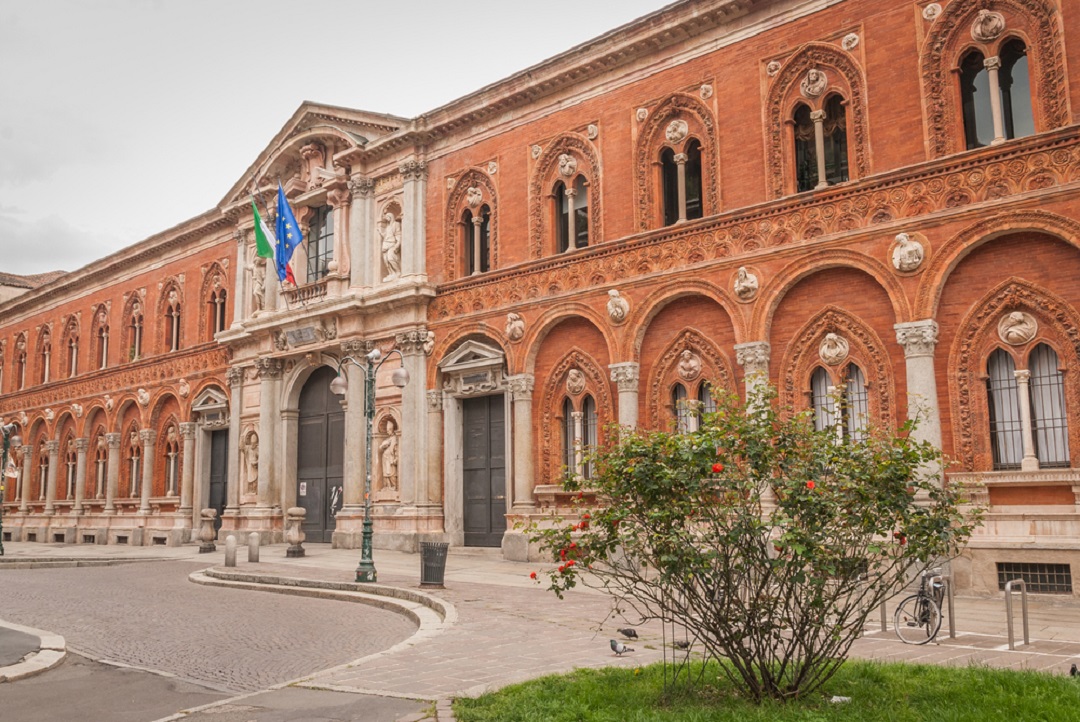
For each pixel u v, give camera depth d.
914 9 20.78
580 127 26.94
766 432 9.03
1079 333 17.95
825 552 8.63
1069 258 18.22
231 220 39.25
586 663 11.52
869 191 20.83
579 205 27.19
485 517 28.86
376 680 10.71
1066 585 17.56
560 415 26.78
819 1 22.33
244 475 36.38
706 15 24.00
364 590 20.56
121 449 44.44
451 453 29.53
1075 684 8.95
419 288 29.89
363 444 31.61
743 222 22.86
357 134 33.31
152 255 44.00
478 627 14.70
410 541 29.20
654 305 24.27
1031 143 18.59
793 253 21.81
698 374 23.61
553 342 27.03
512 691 9.52
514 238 28.33
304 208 35.88
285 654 13.62
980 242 19.14
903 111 20.72
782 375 21.94
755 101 23.22
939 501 9.11
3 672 11.90
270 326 35.00
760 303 22.22
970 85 20.25
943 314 19.70
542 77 27.52
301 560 27.83
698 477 8.88
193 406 39.62
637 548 9.14
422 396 29.97
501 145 29.05
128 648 14.28
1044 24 19.00
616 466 9.18
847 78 21.83
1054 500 18.14
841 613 8.97
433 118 30.59
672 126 24.88
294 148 35.84
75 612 18.59
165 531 40.00
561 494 26.16
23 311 53.72
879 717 8.01
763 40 23.25
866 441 9.16
